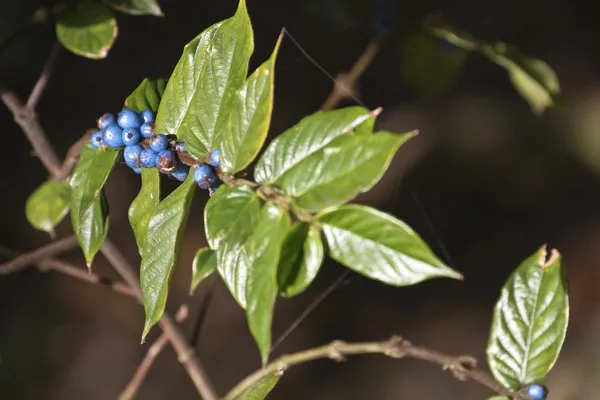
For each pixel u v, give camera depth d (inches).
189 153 27.0
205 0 83.2
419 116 84.8
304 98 77.2
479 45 36.1
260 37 68.6
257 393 27.8
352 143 25.8
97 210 29.6
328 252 26.0
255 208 26.1
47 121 82.8
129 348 77.4
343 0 43.9
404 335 79.8
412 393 75.2
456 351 78.6
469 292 83.9
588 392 72.9
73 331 77.9
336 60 61.4
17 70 83.4
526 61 35.9
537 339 29.2
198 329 35.2
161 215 27.0
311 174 26.0
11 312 77.9
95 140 28.0
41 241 81.0
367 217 25.9
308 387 75.6
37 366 74.9
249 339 77.7
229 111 26.9
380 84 61.7
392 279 25.9
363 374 76.9
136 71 82.3
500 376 29.3
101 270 80.1
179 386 74.9
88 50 32.5
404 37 38.9
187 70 27.3
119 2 32.8
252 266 25.7
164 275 26.9
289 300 80.4
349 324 80.0
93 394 73.9
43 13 34.4
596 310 80.5
